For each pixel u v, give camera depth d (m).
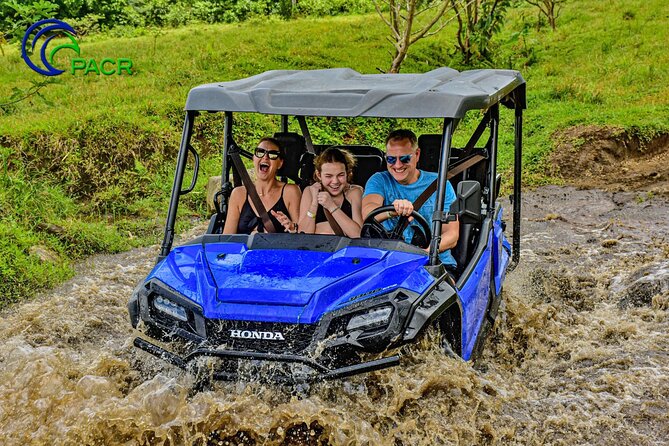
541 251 7.59
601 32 20.17
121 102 11.63
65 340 5.14
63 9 21.36
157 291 3.68
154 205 8.88
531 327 5.27
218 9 23.47
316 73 4.61
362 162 4.91
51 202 8.31
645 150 11.73
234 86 4.15
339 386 3.47
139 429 3.29
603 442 3.65
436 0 17.33
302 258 3.73
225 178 4.93
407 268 3.64
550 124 12.61
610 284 6.39
